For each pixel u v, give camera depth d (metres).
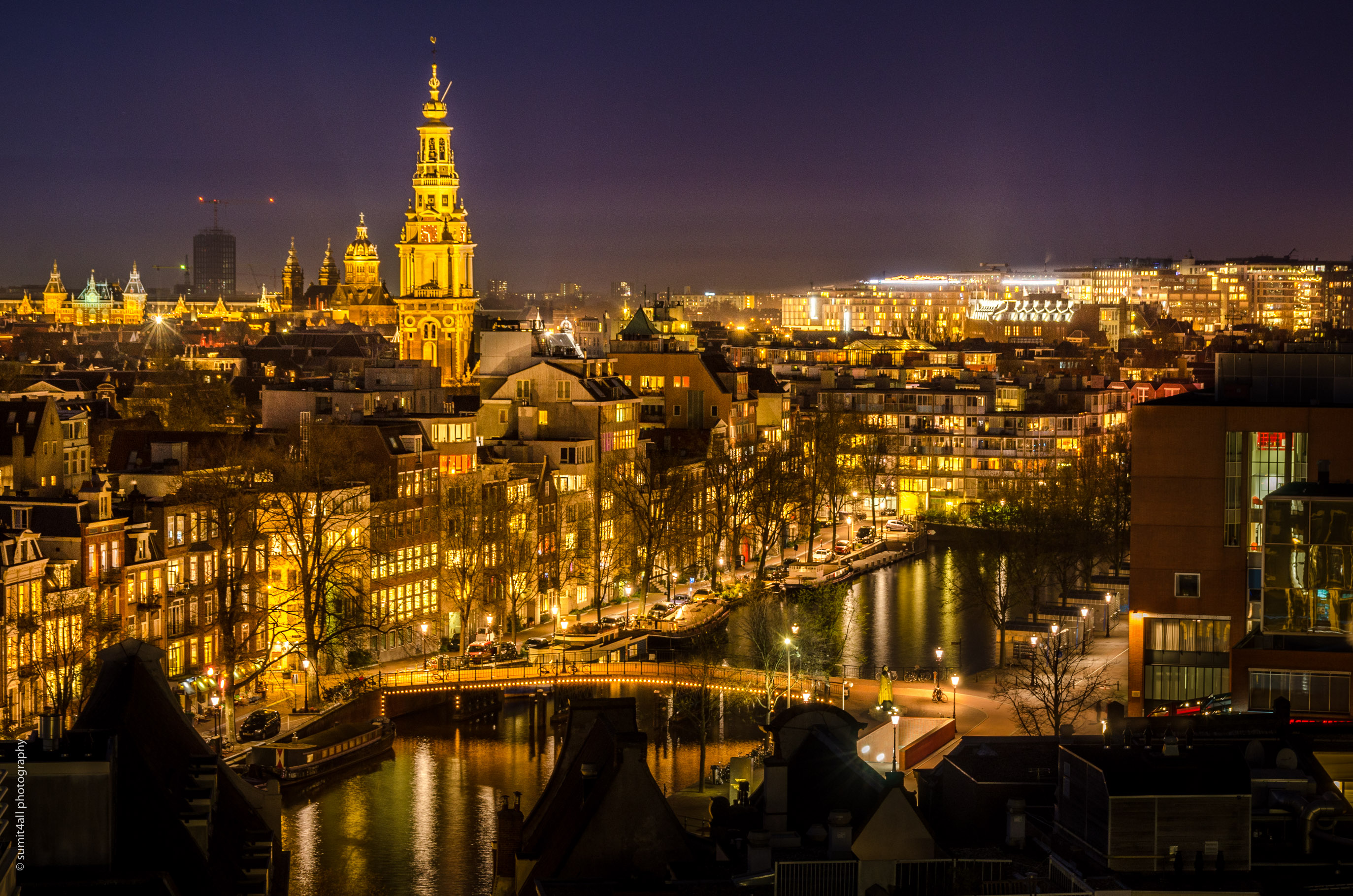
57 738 69.31
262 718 171.62
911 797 90.06
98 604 178.75
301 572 191.75
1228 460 173.25
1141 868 79.38
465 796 159.12
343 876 135.12
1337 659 147.62
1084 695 162.88
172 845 73.56
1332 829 82.25
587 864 87.94
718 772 155.38
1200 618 174.38
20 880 65.44
